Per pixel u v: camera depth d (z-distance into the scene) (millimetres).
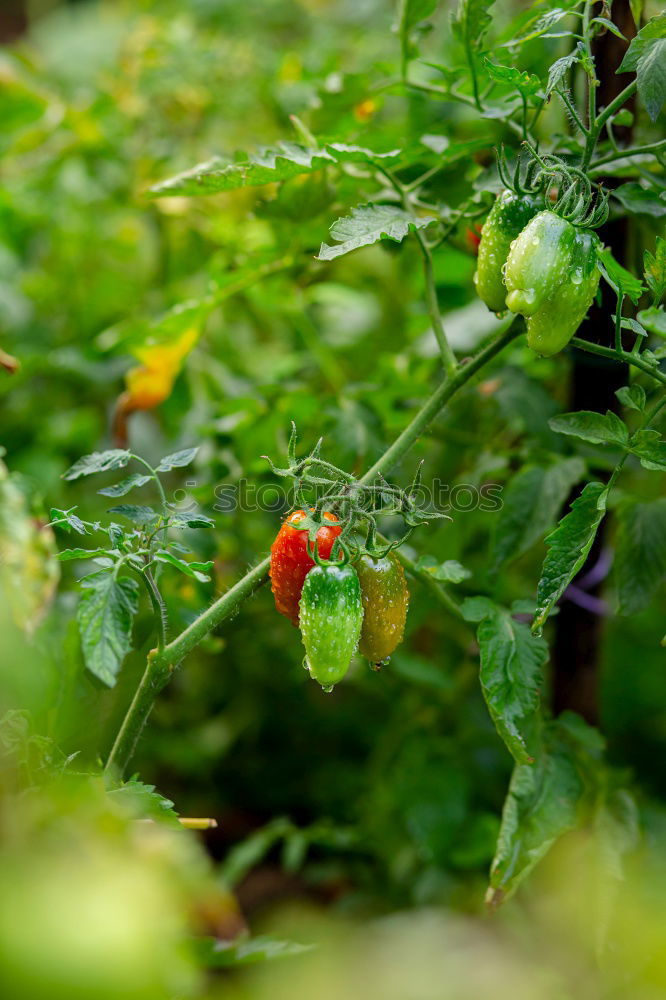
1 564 1307
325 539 1202
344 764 1783
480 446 1486
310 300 1649
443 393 1275
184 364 1603
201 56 1764
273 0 2141
